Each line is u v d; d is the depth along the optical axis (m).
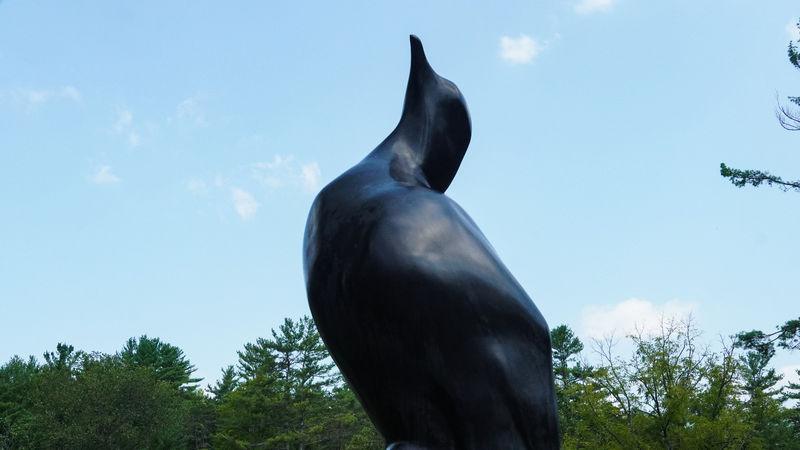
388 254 1.97
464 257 1.99
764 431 30.31
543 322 2.05
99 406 32.94
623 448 16.86
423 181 2.37
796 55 15.78
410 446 1.89
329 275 2.07
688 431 16.55
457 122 2.51
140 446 33.97
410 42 2.57
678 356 17.61
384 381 1.96
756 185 15.73
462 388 1.88
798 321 15.18
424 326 1.91
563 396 21.34
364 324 1.98
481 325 1.93
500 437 1.86
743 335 15.71
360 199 2.12
